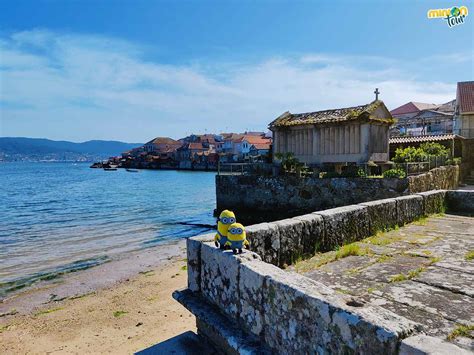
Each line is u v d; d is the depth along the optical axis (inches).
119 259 534.6
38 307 348.2
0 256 557.0
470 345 119.9
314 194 719.7
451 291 168.2
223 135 4810.5
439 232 291.3
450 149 1074.1
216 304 164.1
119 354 243.6
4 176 3545.8
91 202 1321.4
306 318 110.8
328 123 765.9
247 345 131.9
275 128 856.9
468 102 1338.6
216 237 168.4
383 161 772.0
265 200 807.7
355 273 198.5
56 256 556.1
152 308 331.3
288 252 215.6
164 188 1934.1
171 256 546.6
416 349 80.0
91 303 352.8
